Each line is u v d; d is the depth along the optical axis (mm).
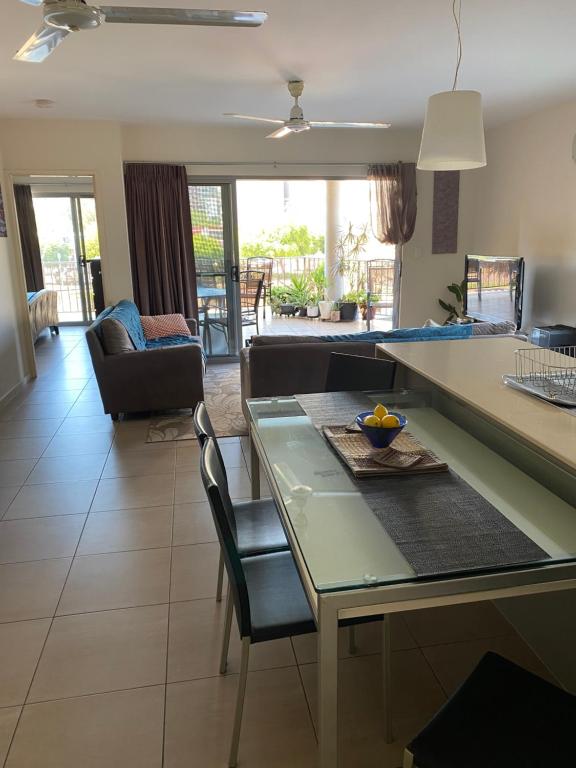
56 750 1652
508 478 1646
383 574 1211
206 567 2533
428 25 3080
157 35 3139
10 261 5535
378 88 4414
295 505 1486
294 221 11367
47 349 7355
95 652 2031
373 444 1803
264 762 1610
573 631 1742
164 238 6043
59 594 2354
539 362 2246
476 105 2340
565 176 5098
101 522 2938
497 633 2092
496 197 6266
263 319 9453
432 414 2219
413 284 6820
